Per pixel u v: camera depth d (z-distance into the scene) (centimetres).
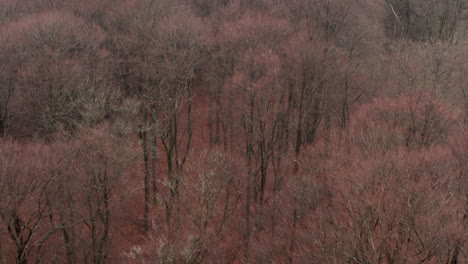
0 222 2367
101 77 3638
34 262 2836
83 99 3139
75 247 2966
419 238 1781
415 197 1900
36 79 3616
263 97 3284
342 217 2169
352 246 1912
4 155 2489
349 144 2861
